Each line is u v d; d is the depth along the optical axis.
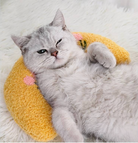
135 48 0.50
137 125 0.34
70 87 0.36
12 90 0.36
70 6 0.57
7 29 0.52
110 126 0.35
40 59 0.37
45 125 0.34
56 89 0.37
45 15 0.56
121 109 0.34
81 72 0.37
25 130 0.35
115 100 0.35
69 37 0.40
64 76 0.37
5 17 0.54
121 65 0.39
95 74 0.37
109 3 0.58
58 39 0.38
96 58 0.37
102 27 0.54
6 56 0.49
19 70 0.39
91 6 0.57
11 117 0.38
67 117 0.34
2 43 0.50
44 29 0.39
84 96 0.35
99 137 0.37
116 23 0.54
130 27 0.53
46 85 0.38
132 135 0.35
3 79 0.43
